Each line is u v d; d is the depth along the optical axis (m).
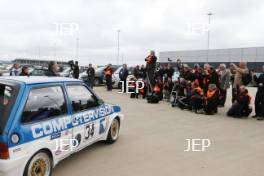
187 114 9.84
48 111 3.93
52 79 4.28
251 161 5.10
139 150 5.53
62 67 23.00
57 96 4.18
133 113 9.73
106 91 17.19
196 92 10.34
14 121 3.33
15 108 3.40
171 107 11.34
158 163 4.85
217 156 5.33
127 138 6.39
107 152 5.34
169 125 7.95
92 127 4.96
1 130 3.24
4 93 3.57
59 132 4.04
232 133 7.19
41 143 3.67
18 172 3.34
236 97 9.70
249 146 6.05
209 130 7.46
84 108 4.82
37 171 3.69
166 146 5.87
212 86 9.98
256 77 9.86
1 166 3.18
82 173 4.32
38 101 3.77
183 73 11.99
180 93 11.28
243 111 9.42
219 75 11.87
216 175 4.40
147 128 7.47
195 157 5.23
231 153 5.54
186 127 7.75
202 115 9.74
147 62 13.78
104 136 5.56
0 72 19.62
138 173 4.38
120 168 4.56
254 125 8.24
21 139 3.37
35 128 3.61
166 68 13.66
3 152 3.20
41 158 3.74
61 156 4.14
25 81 3.77
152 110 10.48
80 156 5.07
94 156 5.09
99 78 20.61
